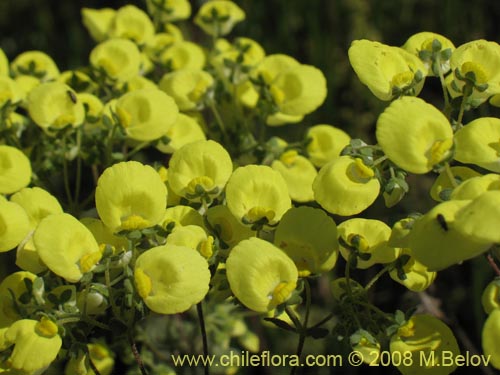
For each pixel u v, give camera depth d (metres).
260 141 0.17
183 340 0.19
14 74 0.18
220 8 0.20
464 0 0.25
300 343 0.12
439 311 0.19
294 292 0.11
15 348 0.11
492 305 0.10
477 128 0.11
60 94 0.15
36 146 0.16
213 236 0.12
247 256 0.11
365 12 0.26
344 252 0.12
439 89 0.25
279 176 0.12
